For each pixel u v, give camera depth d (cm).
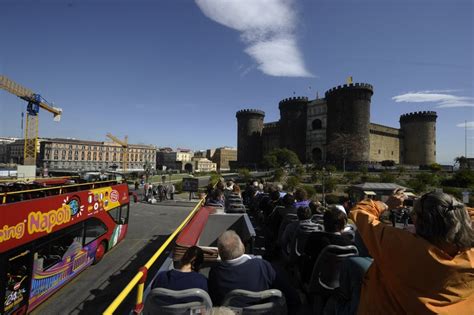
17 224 625
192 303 262
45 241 730
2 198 619
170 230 1697
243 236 648
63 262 827
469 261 158
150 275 952
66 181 1144
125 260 1134
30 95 9612
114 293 845
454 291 158
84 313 732
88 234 996
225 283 291
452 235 163
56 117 10969
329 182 4806
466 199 2291
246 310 275
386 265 187
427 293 164
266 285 301
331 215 397
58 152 14525
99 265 1075
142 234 1592
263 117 11488
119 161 16838
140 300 312
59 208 798
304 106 9519
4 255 583
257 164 10550
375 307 196
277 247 668
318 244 398
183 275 291
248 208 1386
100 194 1095
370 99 7956
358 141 7606
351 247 361
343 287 287
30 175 4106
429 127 9531
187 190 3206
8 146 19675
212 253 471
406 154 10012
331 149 7875
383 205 254
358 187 2559
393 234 189
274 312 277
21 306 640
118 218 1292
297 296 312
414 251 170
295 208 685
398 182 5088
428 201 179
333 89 8181
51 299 805
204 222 562
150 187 3162
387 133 9388
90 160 15638
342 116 7900
